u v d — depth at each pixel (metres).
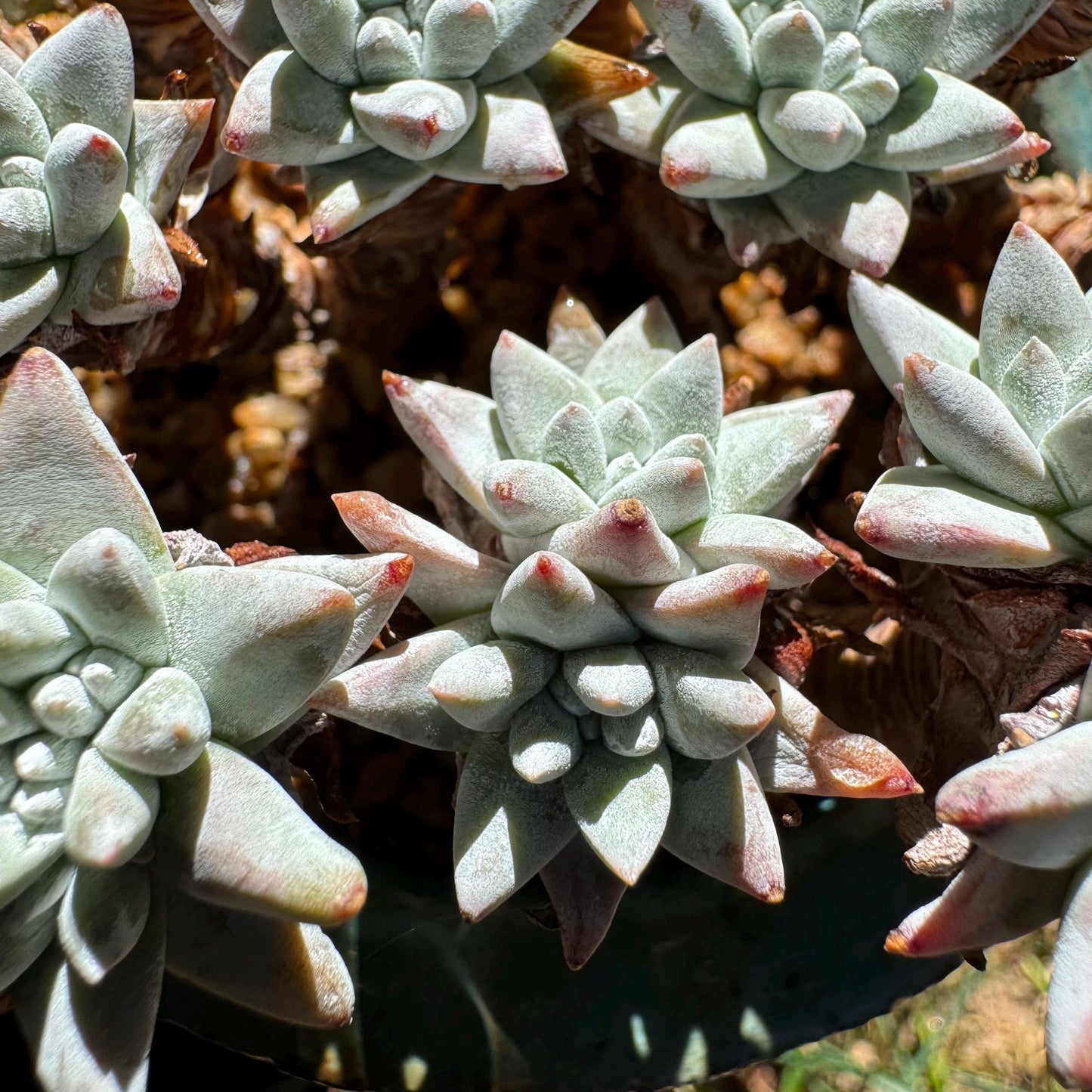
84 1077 0.28
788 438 0.31
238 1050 0.33
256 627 0.28
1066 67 0.34
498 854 0.29
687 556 0.30
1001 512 0.30
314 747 0.33
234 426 0.35
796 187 0.32
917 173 0.33
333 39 0.31
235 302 0.35
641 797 0.29
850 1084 0.44
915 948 0.29
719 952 0.34
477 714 0.29
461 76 0.31
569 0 0.31
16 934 0.28
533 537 0.30
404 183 0.32
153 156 0.31
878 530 0.29
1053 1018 0.28
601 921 0.30
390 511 0.30
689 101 0.32
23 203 0.30
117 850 0.27
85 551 0.28
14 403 0.28
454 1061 0.33
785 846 0.34
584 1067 0.33
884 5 0.31
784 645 0.32
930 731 0.32
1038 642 0.30
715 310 0.35
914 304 0.32
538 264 0.35
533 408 0.31
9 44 0.34
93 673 0.28
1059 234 0.35
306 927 0.29
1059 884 0.29
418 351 0.35
